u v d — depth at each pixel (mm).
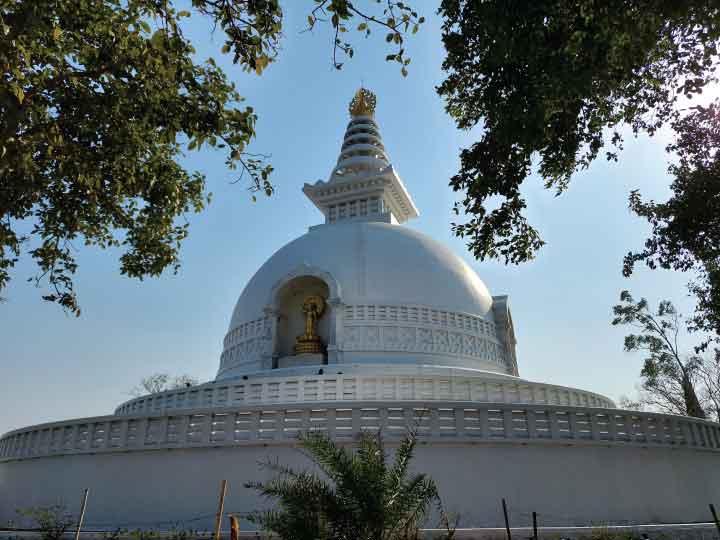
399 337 29266
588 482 19328
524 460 19031
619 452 20219
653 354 48000
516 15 11398
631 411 20984
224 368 33188
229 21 11891
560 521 18406
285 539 9516
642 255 21984
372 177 41312
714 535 15516
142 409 28062
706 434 23031
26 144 13664
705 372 46750
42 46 13414
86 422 21391
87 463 20828
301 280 31938
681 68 14938
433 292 31062
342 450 10320
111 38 14070
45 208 17594
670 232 20828
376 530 9234
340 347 28703
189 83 14547
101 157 15539
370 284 30359
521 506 18375
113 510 19516
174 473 19312
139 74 14352
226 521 18062
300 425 19031
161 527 18469
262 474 18453
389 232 33969
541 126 13117
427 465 18500
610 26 11500
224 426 19344
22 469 23688
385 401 19156
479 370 29625
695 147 19812
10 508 23406
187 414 19797
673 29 13273
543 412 19797
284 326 31812
